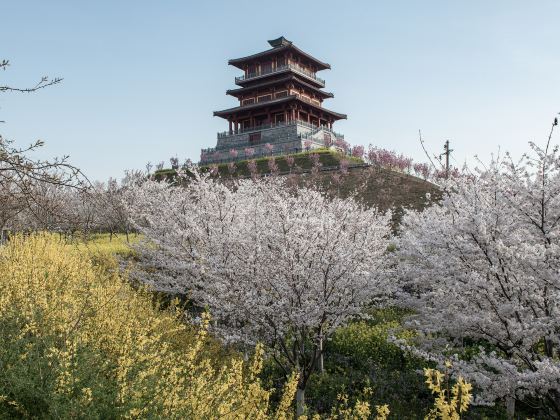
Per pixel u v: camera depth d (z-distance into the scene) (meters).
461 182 9.78
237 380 6.21
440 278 8.93
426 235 9.70
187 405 5.13
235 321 10.47
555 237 8.53
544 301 8.02
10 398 4.90
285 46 72.56
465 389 4.39
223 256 10.46
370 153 50.28
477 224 8.19
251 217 11.99
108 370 5.89
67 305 7.34
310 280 9.19
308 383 10.30
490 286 8.27
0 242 14.93
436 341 9.71
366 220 12.71
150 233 14.96
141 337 6.36
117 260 15.38
